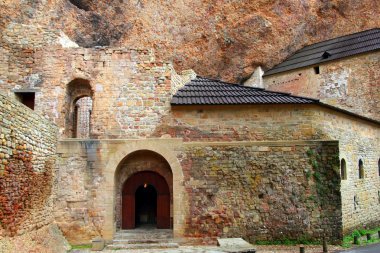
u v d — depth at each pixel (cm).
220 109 1272
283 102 1250
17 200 875
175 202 1180
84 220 1176
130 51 1314
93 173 1201
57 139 1206
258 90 1416
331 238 1157
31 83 1299
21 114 901
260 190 1185
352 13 2333
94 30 1802
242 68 2234
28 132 947
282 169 1196
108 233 1165
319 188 1182
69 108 1353
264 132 1259
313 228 1161
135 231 1240
